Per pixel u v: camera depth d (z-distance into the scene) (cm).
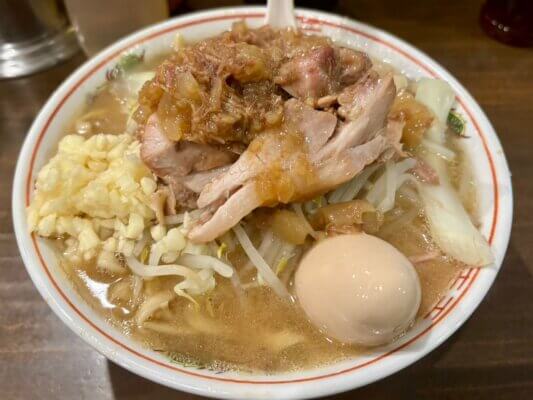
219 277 18
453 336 19
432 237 19
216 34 24
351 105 18
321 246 17
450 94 21
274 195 17
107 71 22
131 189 17
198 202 18
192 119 17
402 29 29
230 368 15
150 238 18
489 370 18
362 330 15
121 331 16
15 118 25
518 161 24
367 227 18
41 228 17
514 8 28
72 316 15
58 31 28
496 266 17
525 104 26
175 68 17
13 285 20
